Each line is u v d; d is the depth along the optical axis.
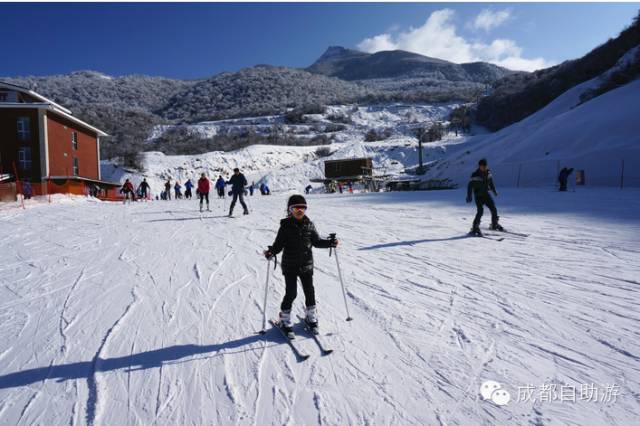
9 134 33.81
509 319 4.53
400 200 21.28
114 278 6.86
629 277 5.89
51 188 28.41
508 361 3.61
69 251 9.42
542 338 4.03
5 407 3.20
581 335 4.06
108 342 4.31
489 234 9.77
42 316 5.18
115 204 24.33
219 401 3.19
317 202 22.56
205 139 129.00
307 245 4.38
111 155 88.44
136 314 5.11
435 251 8.16
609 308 4.73
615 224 10.41
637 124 27.31
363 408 3.03
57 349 4.19
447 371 3.49
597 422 2.76
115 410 3.12
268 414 3.00
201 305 5.36
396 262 7.37
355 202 21.39
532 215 12.74
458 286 5.79
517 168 31.83
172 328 4.64
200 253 8.70
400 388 3.26
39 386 3.49
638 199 16.48
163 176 70.44
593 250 7.65
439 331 4.29
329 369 3.61
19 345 4.32
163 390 3.38
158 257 8.43
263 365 3.74
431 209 16.03
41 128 34.31
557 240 8.70
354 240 9.77
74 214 17.62
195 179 71.31
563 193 20.81
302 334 4.36
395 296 5.46
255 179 72.56
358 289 5.82
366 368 3.60
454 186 37.31
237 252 8.70
